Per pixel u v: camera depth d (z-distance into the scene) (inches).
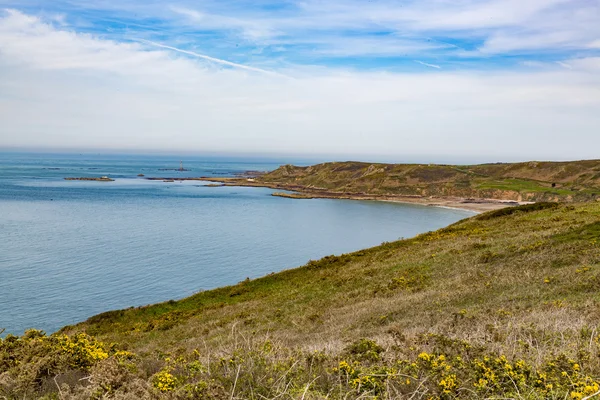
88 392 207.8
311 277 1293.1
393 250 1396.4
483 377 197.6
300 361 248.5
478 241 1163.9
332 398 193.9
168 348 722.8
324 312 807.1
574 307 448.8
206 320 997.8
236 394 196.1
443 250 1156.5
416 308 655.8
